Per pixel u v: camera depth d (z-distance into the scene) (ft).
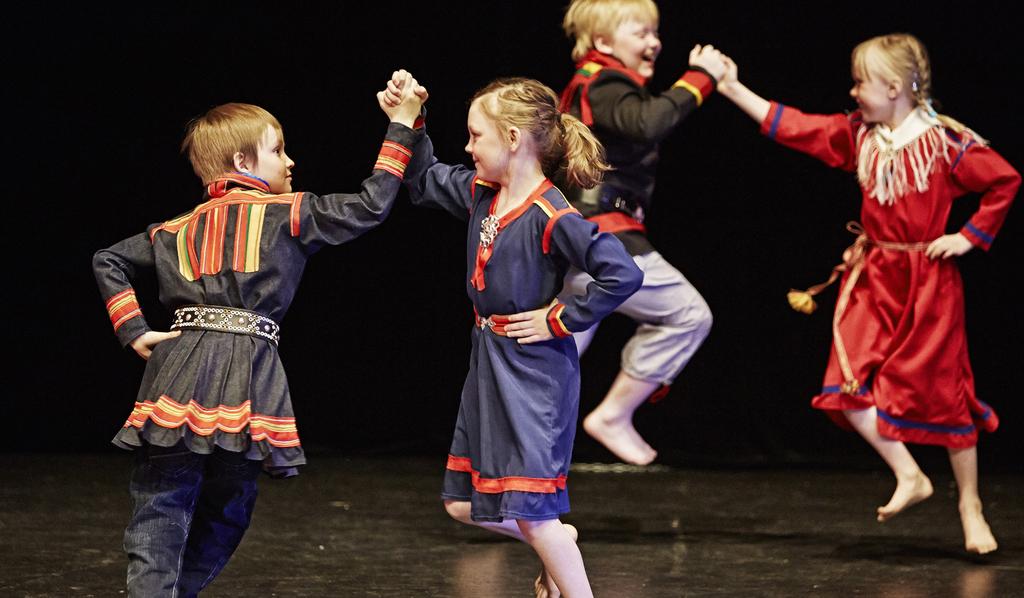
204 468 11.97
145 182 31.09
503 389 12.09
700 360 30.73
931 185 17.88
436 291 31.45
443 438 30.53
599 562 16.80
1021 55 29.04
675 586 15.29
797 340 30.50
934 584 15.43
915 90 18.04
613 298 11.93
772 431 30.19
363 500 21.97
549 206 12.11
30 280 30.94
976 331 29.94
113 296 12.37
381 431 30.83
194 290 12.02
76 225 31.17
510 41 29.94
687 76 18.71
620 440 19.75
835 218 30.58
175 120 30.96
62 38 30.73
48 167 31.07
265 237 12.06
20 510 19.90
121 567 15.64
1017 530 19.57
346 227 12.16
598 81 18.66
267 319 12.04
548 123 12.32
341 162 30.68
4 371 30.40
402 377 31.27
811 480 25.71
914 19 29.35
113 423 30.12
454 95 30.12
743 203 30.83
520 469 11.93
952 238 17.81
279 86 30.66
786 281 30.71
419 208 31.42
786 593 14.92
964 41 29.22
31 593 14.17
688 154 30.89
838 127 18.74
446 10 30.07
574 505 22.17
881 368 17.99
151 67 30.81
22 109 30.91
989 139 29.45
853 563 16.79
